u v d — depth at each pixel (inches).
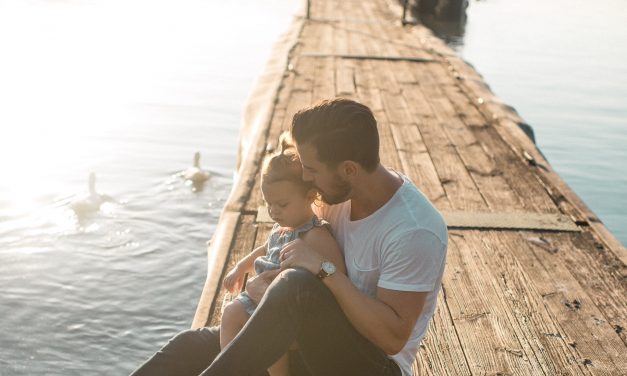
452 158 290.4
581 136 598.9
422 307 101.4
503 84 772.0
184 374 114.7
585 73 842.8
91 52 1002.7
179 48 1023.0
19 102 762.8
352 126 97.3
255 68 914.7
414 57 534.9
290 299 98.8
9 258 432.1
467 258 196.4
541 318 166.4
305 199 107.3
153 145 629.9
